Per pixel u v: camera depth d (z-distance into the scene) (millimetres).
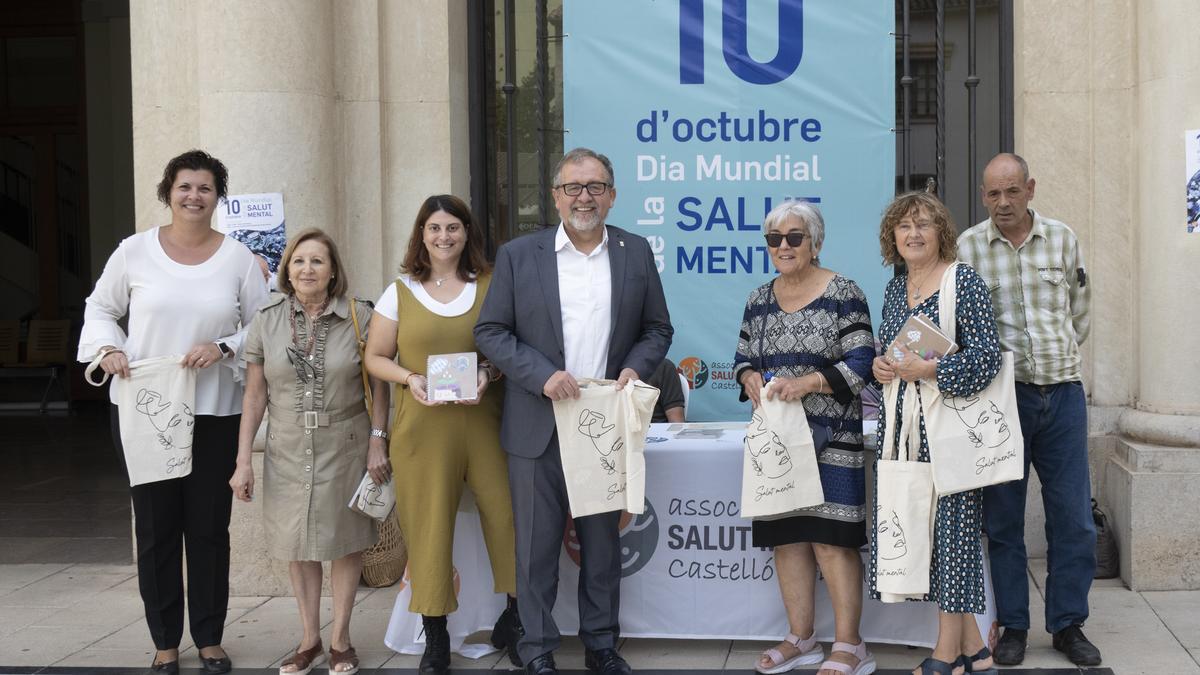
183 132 5809
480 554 4703
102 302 4418
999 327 4398
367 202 5828
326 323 4375
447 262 4355
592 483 4141
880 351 4285
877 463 3998
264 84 5469
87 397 13820
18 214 14250
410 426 4250
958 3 6453
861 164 5715
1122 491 5277
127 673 4504
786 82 5711
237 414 4504
